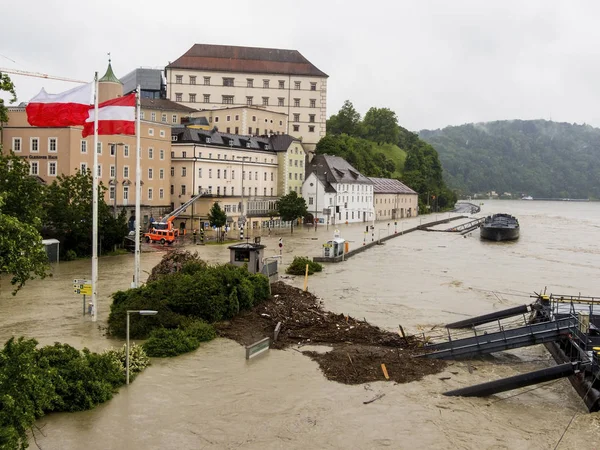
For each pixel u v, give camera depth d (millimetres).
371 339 35406
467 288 55781
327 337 35594
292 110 171750
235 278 40625
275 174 137750
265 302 42906
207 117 154625
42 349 26516
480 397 27234
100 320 38344
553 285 59031
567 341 32281
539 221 178125
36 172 85938
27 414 17141
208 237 96625
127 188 95875
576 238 117812
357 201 155250
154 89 170875
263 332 36562
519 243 105312
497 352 34656
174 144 111750
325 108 174000
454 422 24359
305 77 171500
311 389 27469
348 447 22047
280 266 66188
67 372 25250
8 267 22500
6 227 22359
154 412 24516
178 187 111875
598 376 25922
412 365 31078
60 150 85875
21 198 36375
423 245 98188
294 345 34188
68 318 38781
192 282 38719
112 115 38500
